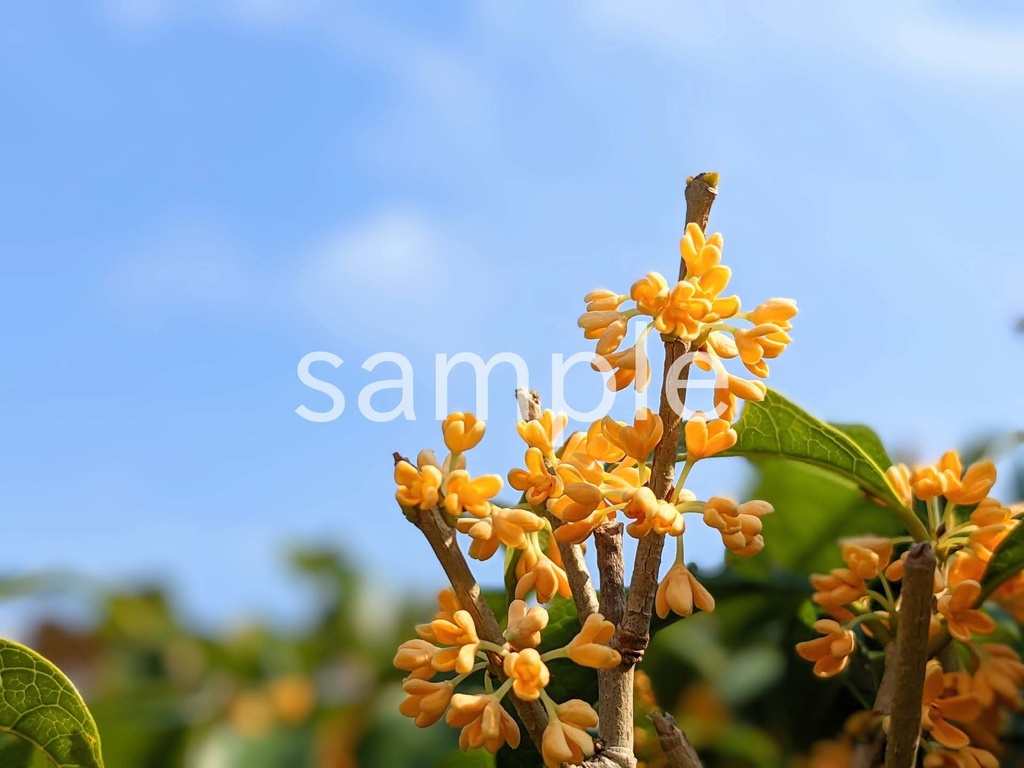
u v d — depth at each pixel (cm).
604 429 19
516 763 25
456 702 18
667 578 19
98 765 23
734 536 19
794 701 33
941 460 26
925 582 19
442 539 19
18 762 22
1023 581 26
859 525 33
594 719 18
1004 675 24
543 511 21
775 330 19
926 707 23
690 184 20
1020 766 29
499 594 29
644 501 18
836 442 27
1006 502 35
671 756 19
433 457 19
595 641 18
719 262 19
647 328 19
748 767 34
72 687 22
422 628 19
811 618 33
